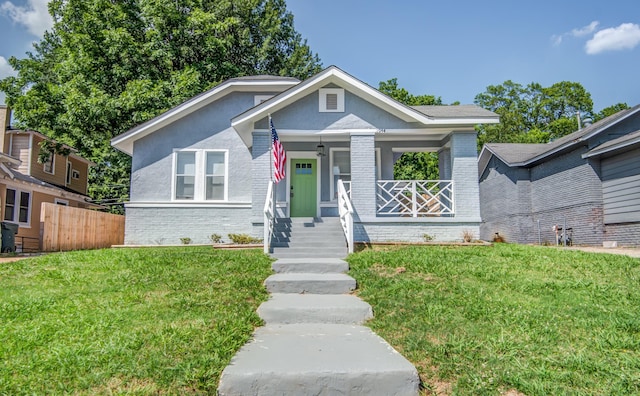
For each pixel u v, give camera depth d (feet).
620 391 11.00
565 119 147.13
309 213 45.78
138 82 60.95
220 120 49.03
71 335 14.21
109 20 66.08
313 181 46.37
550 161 59.06
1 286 21.15
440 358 12.87
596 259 28.07
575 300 18.72
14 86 79.92
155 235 46.60
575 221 53.16
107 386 11.03
